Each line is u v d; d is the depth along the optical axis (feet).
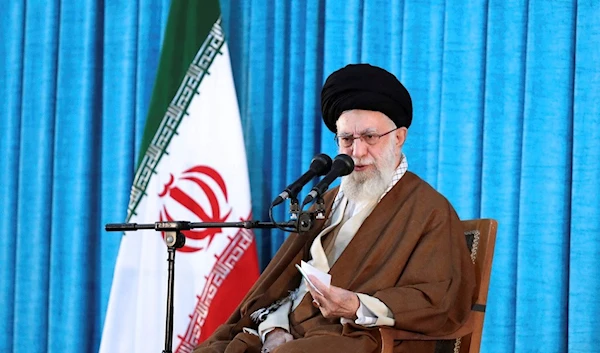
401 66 24.64
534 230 23.26
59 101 27.43
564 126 23.18
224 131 25.07
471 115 23.90
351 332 17.52
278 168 25.94
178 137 25.27
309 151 25.39
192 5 25.61
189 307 24.97
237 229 24.82
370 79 19.16
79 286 27.04
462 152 23.97
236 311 19.95
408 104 19.43
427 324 17.49
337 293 17.10
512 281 23.48
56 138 27.43
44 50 27.63
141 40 26.76
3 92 28.07
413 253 18.35
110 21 27.20
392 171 19.21
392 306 17.30
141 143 25.54
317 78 25.57
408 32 24.53
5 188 27.96
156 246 25.23
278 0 25.98
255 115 26.16
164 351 17.65
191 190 25.08
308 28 25.52
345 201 19.89
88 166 27.20
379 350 17.69
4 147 28.04
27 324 27.58
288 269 19.93
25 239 27.71
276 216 25.84
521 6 23.65
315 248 19.13
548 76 23.32
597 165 22.71
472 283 18.42
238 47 26.48
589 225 22.67
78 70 27.37
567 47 23.22
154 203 25.20
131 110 26.84
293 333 18.67
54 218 27.35
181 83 25.41
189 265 25.02
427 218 18.66
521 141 23.62
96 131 27.40
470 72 23.93
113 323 25.21
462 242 18.74
